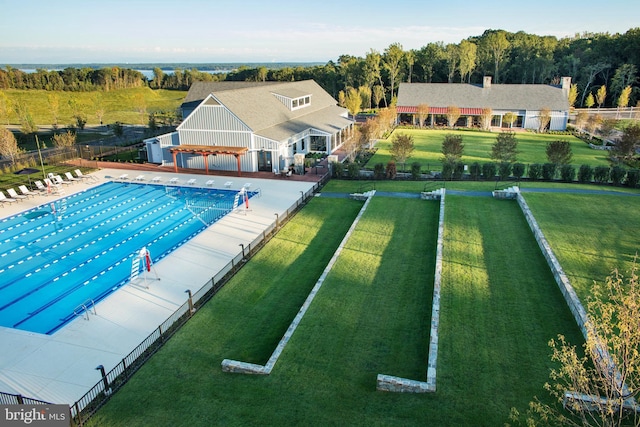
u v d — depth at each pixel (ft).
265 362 52.11
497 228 85.40
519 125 241.76
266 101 168.04
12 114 276.41
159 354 53.67
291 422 41.16
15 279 75.97
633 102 298.15
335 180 132.26
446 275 67.10
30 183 130.82
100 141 204.64
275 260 79.71
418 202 105.70
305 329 55.93
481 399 42.22
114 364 52.65
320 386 45.85
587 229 81.00
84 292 71.51
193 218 104.63
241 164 144.66
